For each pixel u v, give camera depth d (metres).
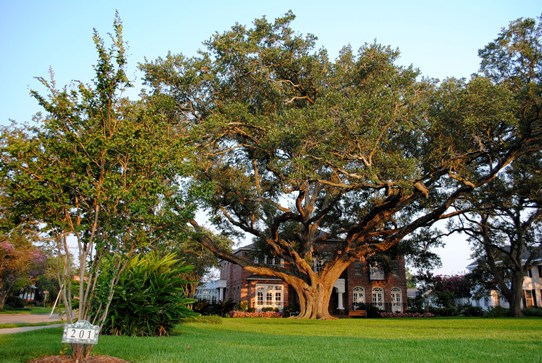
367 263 36.16
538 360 7.63
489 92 16.83
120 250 8.10
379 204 23.52
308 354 8.44
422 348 9.41
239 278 40.78
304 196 24.62
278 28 20.92
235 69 20.62
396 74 18.66
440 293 42.81
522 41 19.77
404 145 20.39
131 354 8.33
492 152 19.44
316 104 16.92
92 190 7.34
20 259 35.50
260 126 18.53
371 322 21.30
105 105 8.23
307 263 26.05
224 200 23.92
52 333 13.07
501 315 31.47
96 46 8.02
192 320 19.50
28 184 7.29
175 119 20.38
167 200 8.54
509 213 30.27
